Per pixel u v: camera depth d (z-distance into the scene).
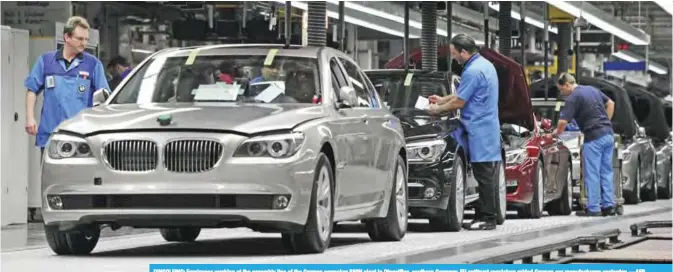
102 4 23.83
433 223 15.33
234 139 10.49
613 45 40.47
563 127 19.69
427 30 21.62
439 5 21.95
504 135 19.11
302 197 10.60
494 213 15.70
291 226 10.59
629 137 26.42
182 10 25.28
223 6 25.14
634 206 24.95
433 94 16.36
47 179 10.74
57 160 10.71
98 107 11.49
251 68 11.88
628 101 26.34
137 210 10.48
